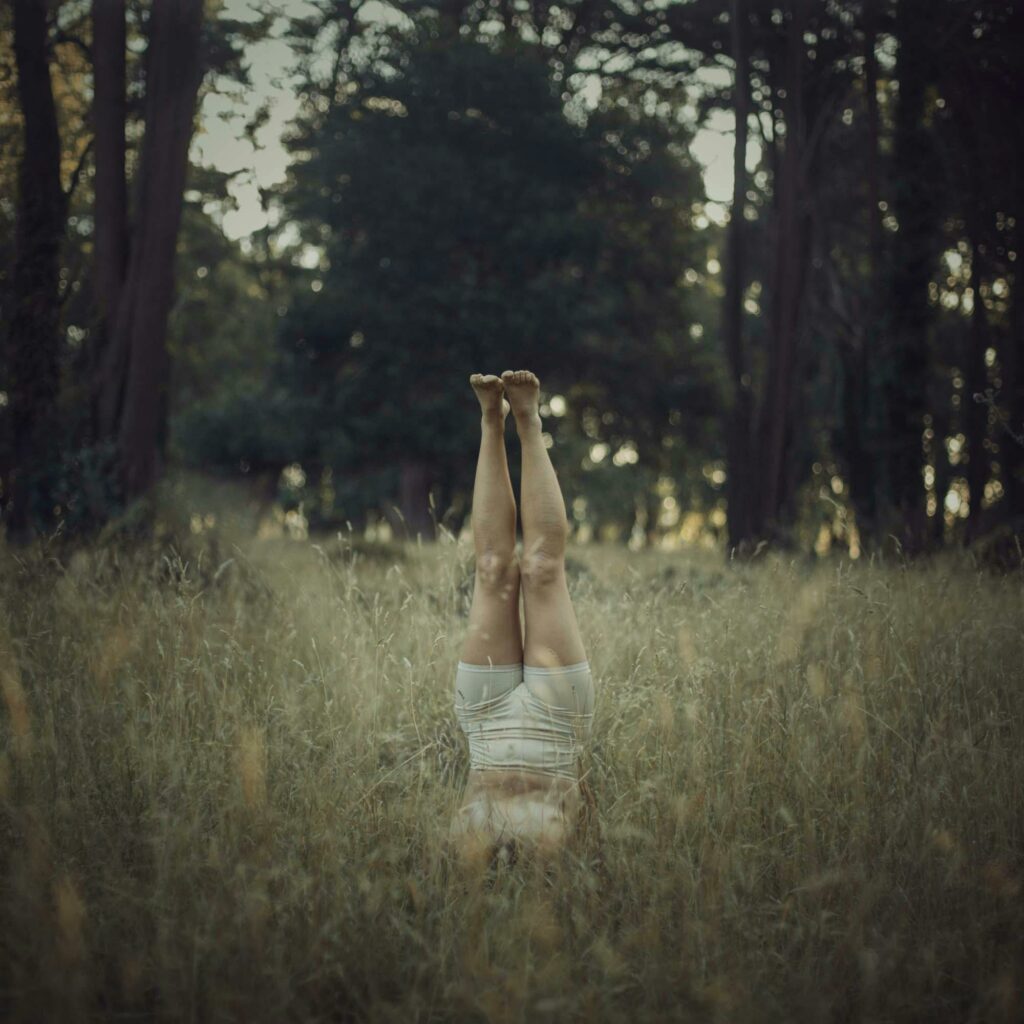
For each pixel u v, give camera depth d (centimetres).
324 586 641
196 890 283
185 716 377
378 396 2447
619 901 297
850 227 2456
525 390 370
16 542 1104
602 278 2672
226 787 339
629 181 2600
